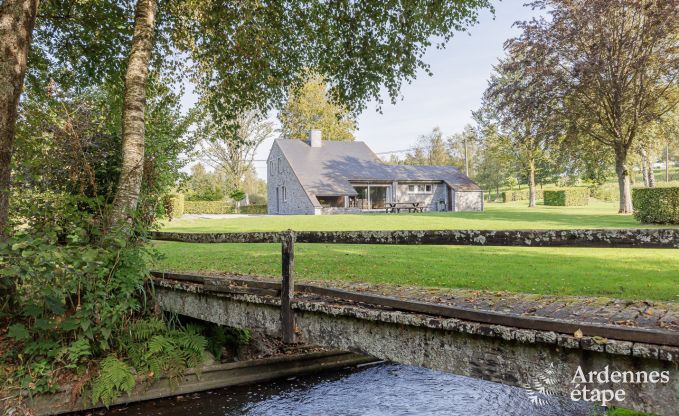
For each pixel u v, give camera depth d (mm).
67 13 7980
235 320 4477
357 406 4645
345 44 8773
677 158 65000
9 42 4867
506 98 23453
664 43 19375
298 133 47469
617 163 22750
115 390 4492
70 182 6152
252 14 7734
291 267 3848
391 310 3230
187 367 5012
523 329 2549
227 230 16547
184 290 5062
